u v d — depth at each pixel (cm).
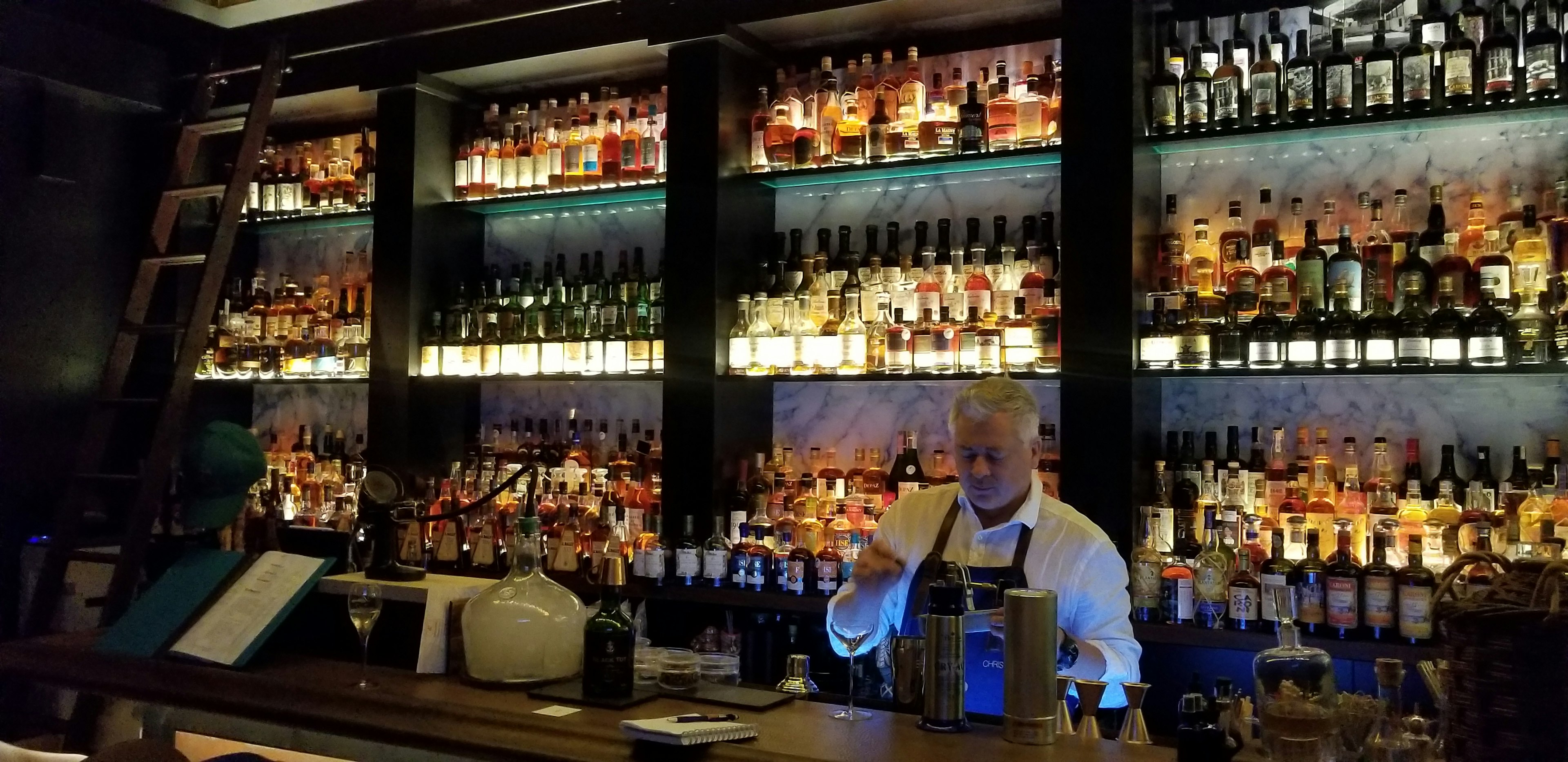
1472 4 288
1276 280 300
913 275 351
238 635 207
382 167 414
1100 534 258
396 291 409
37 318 419
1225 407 329
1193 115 307
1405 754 155
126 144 447
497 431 418
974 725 173
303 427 460
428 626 202
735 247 362
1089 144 307
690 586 345
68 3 418
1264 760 150
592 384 425
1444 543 279
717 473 352
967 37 361
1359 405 314
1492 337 268
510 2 383
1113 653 238
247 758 175
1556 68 269
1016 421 251
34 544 416
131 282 433
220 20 435
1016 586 250
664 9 360
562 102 427
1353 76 293
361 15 410
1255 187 328
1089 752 157
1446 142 305
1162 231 335
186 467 230
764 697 186
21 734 382
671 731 156
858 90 358
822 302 354
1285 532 296
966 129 331
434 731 173
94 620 424
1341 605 273
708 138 354
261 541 436
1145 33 314
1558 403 291
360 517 229
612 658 183
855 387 380
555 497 393
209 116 451
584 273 405
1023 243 354
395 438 407
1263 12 320
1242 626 282
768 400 388
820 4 343
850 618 231
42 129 416
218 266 377
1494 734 139
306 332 447
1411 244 284
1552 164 293
